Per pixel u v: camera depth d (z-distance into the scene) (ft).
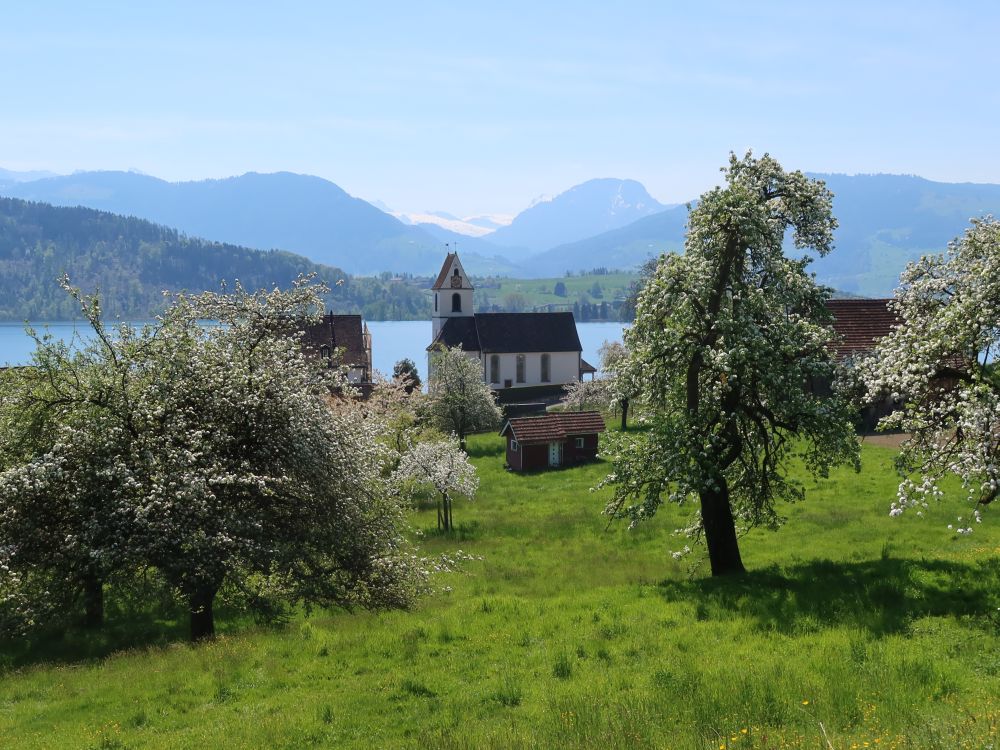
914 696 47.67
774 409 85.10
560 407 350.64
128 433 76.02
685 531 99.91
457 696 55.11
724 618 70.38
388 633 71.87
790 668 54.34
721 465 85.40
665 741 42.50
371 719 51.85
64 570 74.59
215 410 79.15
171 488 72.74
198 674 62.44
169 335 80.94
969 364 66.59
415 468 159.12
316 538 82.07
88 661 72.08
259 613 84.69
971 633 58.65
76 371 78.43
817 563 87.97
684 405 90.12
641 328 87.10
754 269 87.76
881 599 69.87
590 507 167.53
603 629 68.95
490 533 147.95
